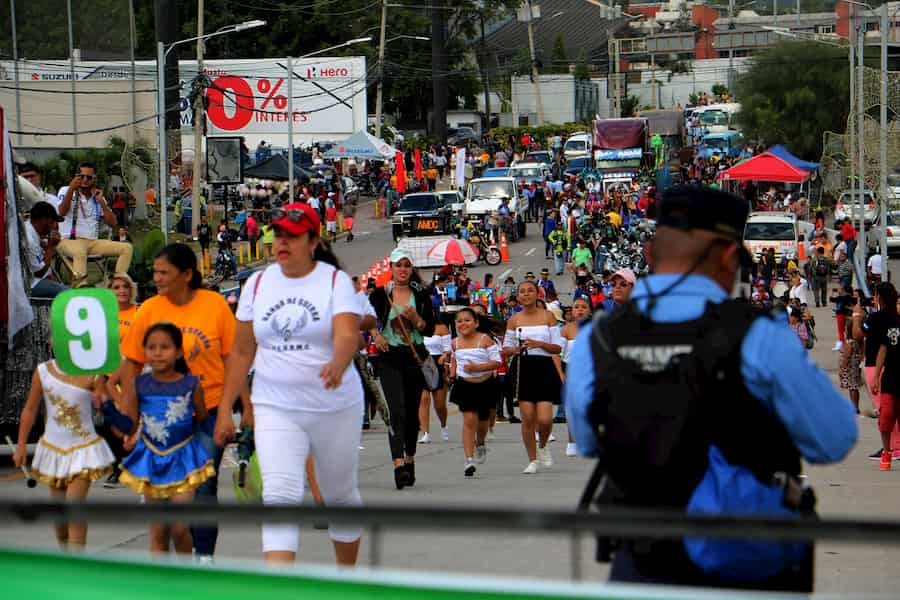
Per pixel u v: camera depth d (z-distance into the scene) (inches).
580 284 2591.0
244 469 502.3
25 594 215.0
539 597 194.4
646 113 5068.9
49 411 533.6
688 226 252.2
